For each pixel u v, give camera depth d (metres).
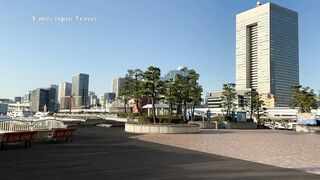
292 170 11.24
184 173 10.30
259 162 12.96
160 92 31.00
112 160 12.73
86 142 19.64
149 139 22.39
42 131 19.42
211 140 22.52
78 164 11.61
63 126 23.44
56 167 10.95
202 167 11.48
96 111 109.06
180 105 40.16
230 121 43.34
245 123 43.81
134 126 29.22
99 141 20.39
